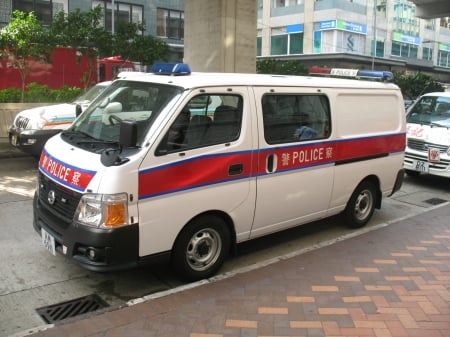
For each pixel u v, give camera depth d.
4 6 30.88
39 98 14.70
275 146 5.05
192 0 16.17
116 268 4.05
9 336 3.58
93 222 3.98
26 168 9.85
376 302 4.23
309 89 5.45
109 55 19.52
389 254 5.42
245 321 3.86
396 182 6.94
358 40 47.44
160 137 4.19
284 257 5.27
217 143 4.57
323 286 4.54
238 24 15.75
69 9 33.31
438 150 9.05
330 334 3.70
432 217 7.01
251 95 4.84
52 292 4.50
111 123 4.69
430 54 57.47
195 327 3.75
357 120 6.09
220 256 4.81
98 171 4.01
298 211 5.49
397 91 6.78
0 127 12.53
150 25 37.81
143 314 3.93
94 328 3.70
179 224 4.36
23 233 5.96
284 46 49.53
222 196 4.64
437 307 4.15
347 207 6.29
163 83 4.62
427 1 28.83
